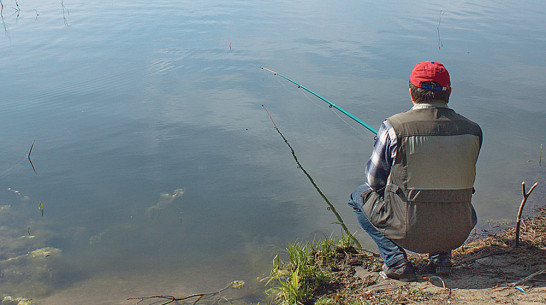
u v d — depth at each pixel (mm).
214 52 9984
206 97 7691
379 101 7406
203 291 3643
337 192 5098
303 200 4965
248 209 4848
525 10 14391
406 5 15070
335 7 14695
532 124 6613
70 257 4176
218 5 14992
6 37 11109
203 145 6172
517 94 7656
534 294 2750
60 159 5824
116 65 9133
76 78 8430
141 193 5148
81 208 4891
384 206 2893
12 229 4555
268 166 5648
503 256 3428
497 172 5410
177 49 10211
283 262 3971
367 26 12227
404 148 2686
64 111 7156
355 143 6176
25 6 14938
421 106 2750
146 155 5926
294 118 6945
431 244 2797
